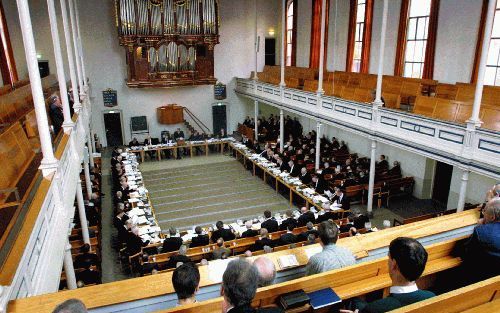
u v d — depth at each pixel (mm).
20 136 9047
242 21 29641
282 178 18500
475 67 15867
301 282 3574
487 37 10398
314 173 18844
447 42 17234
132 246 12328
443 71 17609
